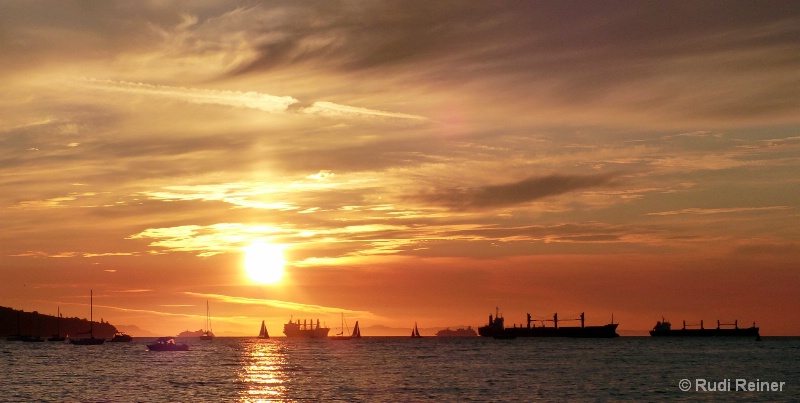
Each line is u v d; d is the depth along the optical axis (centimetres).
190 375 15950
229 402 10850
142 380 14638
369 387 13038
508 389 12569
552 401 10838
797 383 13550
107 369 17938
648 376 15238
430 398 11256
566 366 18762
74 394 12044
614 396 11456
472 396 11512
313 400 11044
